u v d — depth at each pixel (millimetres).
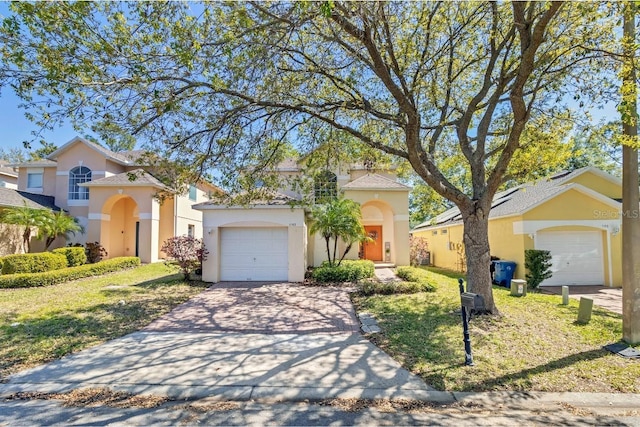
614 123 7617
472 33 8984
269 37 6828
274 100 8523
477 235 8375
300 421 3959
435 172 8672
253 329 7578
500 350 6004
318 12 6293
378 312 8766
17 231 17875
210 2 6164
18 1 4734
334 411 4188
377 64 7277
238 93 7520
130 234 22688
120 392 4672
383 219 22781
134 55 5883
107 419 3992
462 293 5656
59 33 5223
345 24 6656
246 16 6129
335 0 6156
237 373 5250
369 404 4352
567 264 13867
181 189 9523
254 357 5902
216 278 13672
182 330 7520
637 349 5855
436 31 8891
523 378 4965
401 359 5730
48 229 17219
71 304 9820
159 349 6309
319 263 18281
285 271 13914
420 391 4645
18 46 5234
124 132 7457
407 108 7535
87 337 6957
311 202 12703
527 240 13742
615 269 13602
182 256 13625
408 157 8102
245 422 3939
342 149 11055
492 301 8266
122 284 13477
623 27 6383
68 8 4996
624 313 6270
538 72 8320
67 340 6738
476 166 8938
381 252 22656
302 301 10344
